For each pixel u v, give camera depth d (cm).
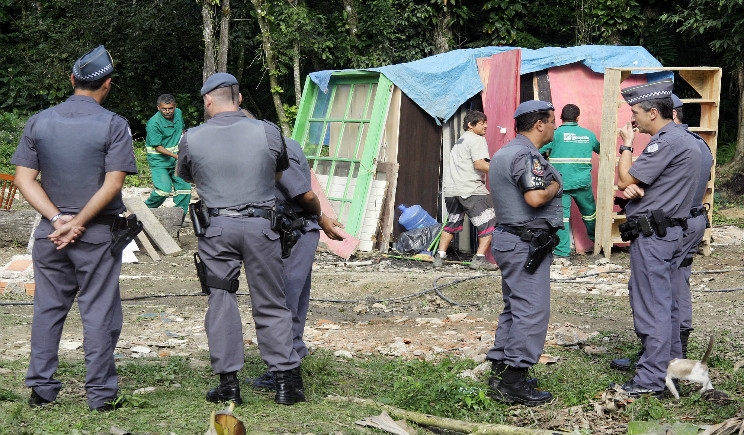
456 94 1108
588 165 1027
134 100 2266
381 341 652
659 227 494
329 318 759
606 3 1889
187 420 421
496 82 1047
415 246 1059
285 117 1856
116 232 429
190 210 451
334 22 1956
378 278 923
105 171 425
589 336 654
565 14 2012
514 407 488
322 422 430
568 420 466
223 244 441
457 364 551
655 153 491
